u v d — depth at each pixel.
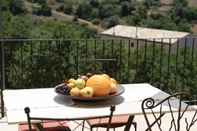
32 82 6.91
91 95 2.73
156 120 2.81
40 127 2.71
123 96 3.05
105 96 2.78
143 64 6.64
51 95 3.04
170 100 3.04
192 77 6.74
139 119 4.77
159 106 2.87
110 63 6.45
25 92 3.14
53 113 2.60
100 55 6.64
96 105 2.79
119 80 6.43
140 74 6.64
